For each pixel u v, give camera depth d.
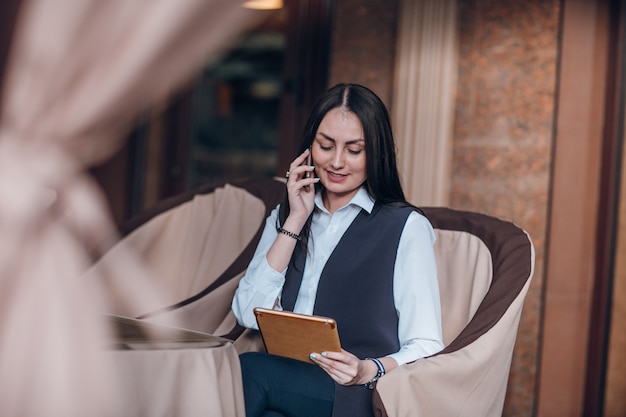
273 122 5.68
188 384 1.91
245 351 2.64
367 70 4.11
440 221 2.78
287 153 4.48
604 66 3.58
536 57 3.69
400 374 2.09
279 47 5.44
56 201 1.57
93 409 1.56
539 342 3.68
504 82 3.76
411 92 3.92
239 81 5.72
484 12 3.80
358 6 4.15
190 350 1.92
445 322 2.63
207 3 1.44
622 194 3.57
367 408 2.16
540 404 3.67
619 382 3.62
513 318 2.33
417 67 3.91
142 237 3.40
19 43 1.45
